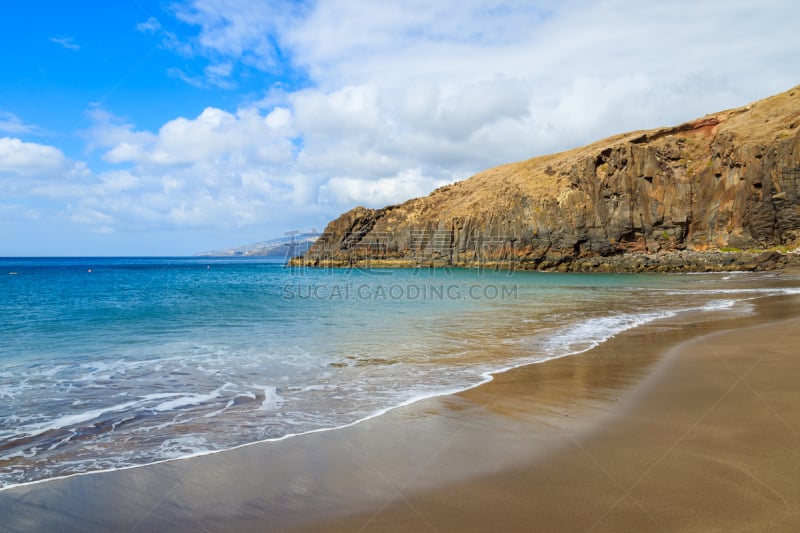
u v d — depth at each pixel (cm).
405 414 793
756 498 477
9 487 538
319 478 554
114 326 1862
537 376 1050
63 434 718
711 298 3072
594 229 7981
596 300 3061
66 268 10638
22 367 1173
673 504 470
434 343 1502
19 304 2712
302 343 1505
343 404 859
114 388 983
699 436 654
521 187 9569
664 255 7369
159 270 9612
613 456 595
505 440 666
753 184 7119
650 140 9450
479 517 459
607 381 991
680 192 7812
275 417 791
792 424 688
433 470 571
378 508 483
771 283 4438
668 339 1507
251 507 491
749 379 958
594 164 8269
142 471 580
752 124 8100
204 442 680
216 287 4462
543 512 464
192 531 448
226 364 1205
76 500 509
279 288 4369
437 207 11356
